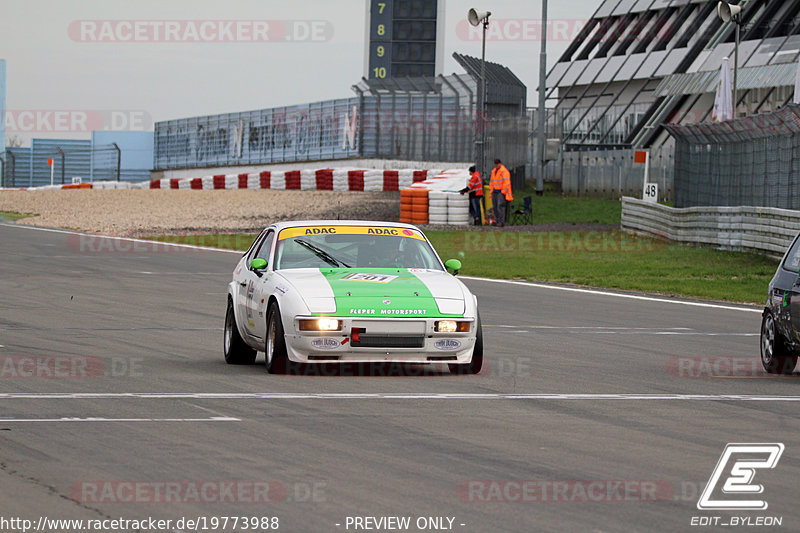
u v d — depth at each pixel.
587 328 54.09
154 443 24.70
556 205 162.00
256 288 38.03
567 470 22.58
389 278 37.06
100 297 65.38
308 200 164.62
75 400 30.56
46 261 91.75
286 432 26.14
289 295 35.22
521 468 22.70
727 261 93.31
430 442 25.23
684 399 32.53
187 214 151.50
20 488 20.58
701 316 61.38
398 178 177.25
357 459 23.28
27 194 196.88
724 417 29.39
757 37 194.38
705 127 107.62
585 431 26.98
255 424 27.12
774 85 168.88
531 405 30.84
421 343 35.09
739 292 74.44
